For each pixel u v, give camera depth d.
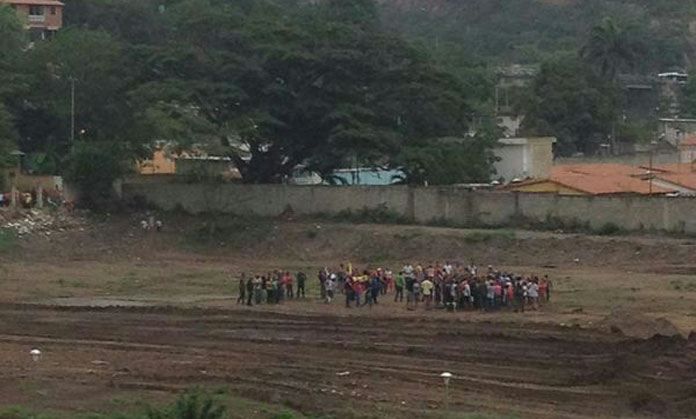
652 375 47.34
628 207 93.25
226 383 46.16
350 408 41.72
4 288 77.81
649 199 92.44
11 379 46.72
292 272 88.19
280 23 111.12
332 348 54.72
